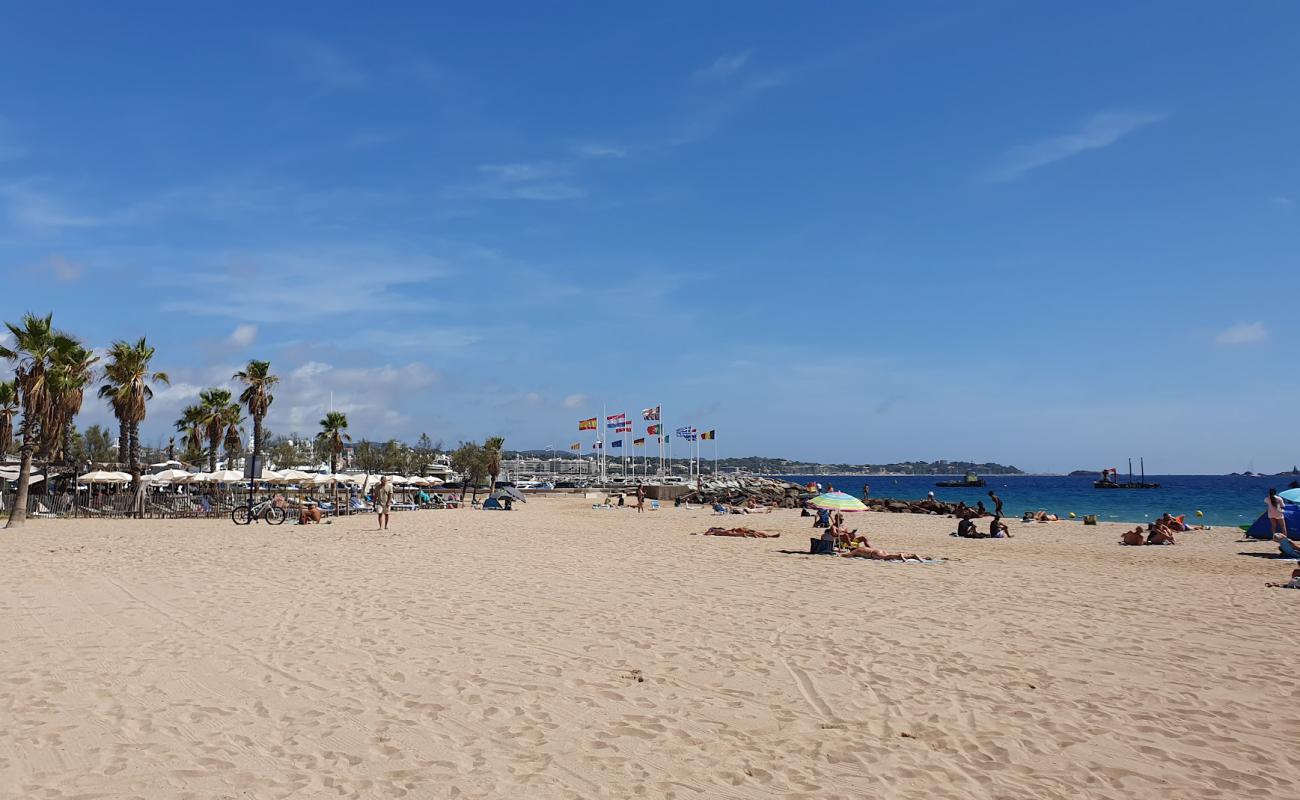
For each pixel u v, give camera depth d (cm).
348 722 654
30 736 604
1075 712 710
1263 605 1269
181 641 926
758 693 759
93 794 504
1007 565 1848
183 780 529
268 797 506
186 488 5088
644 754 600
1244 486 14250
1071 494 10369
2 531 2759
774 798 525
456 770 559
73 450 7156
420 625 1041
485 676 799
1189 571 1773
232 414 5647
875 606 1230
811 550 2073
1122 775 570
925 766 584
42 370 3416
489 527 3134
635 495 8150
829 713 704
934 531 3244
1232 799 529
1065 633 1038
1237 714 706
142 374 4531
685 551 2123
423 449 12231
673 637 993
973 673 837
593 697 738
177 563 1692
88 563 1675
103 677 767
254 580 1437
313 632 987
